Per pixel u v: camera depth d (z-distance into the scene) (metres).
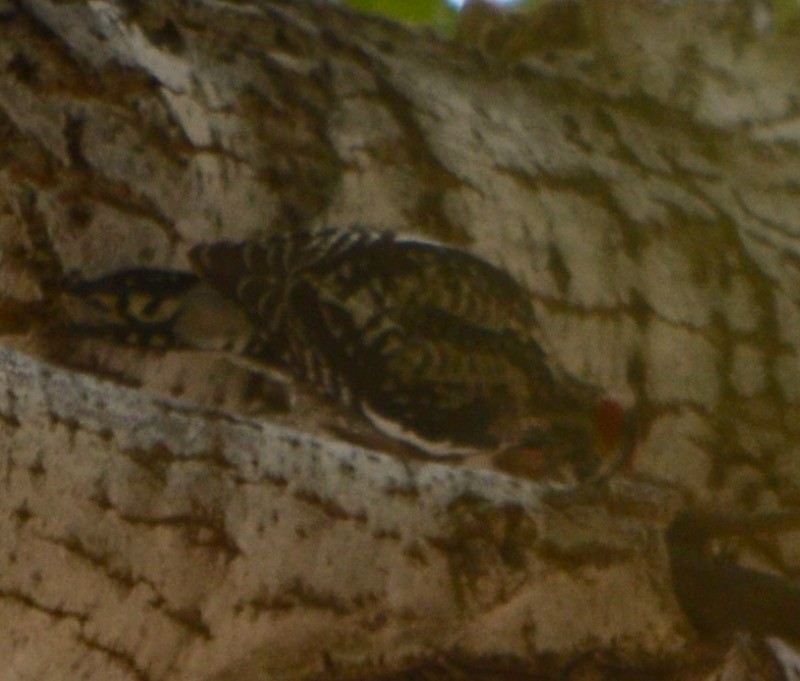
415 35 9.33
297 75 8.48
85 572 5.96
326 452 6.55
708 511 8.20
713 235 9.23
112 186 7.61
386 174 8.51
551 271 8.76
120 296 7.53
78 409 6.07
